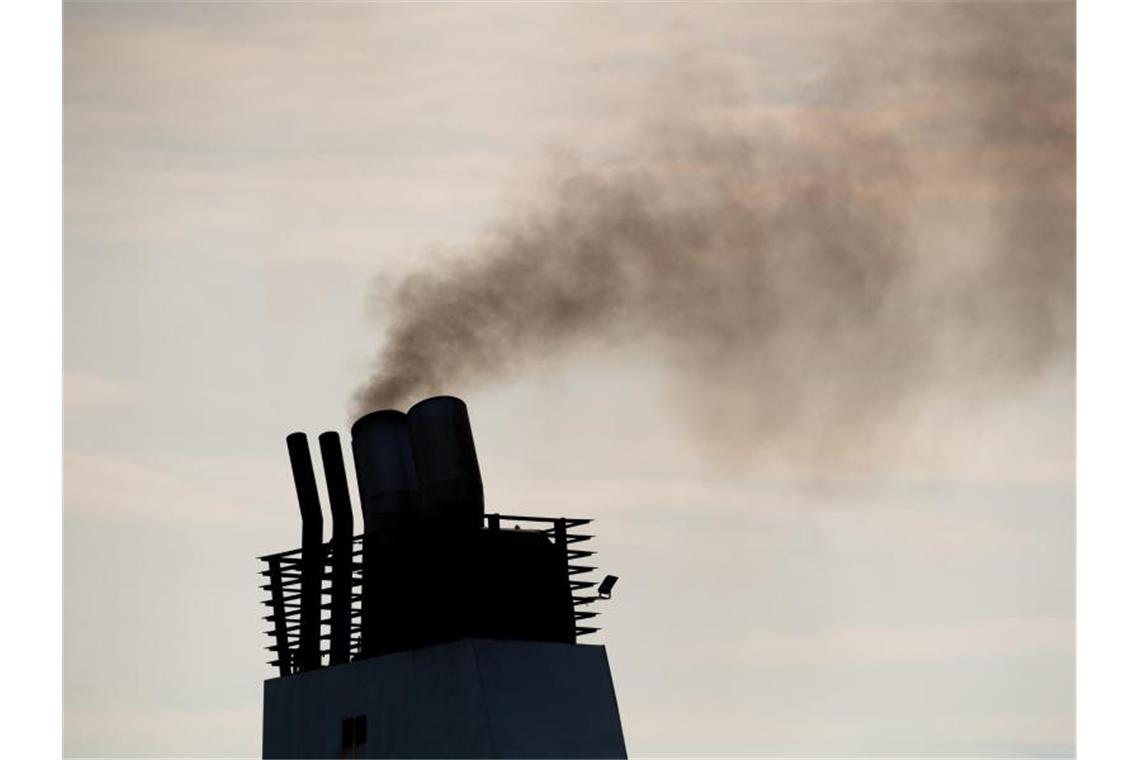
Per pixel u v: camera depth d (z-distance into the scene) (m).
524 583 64.38
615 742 62.94
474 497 63.94
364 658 66.12
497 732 59.78
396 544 66.06
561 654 62.88
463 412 64.75
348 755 65.44
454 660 61.31
